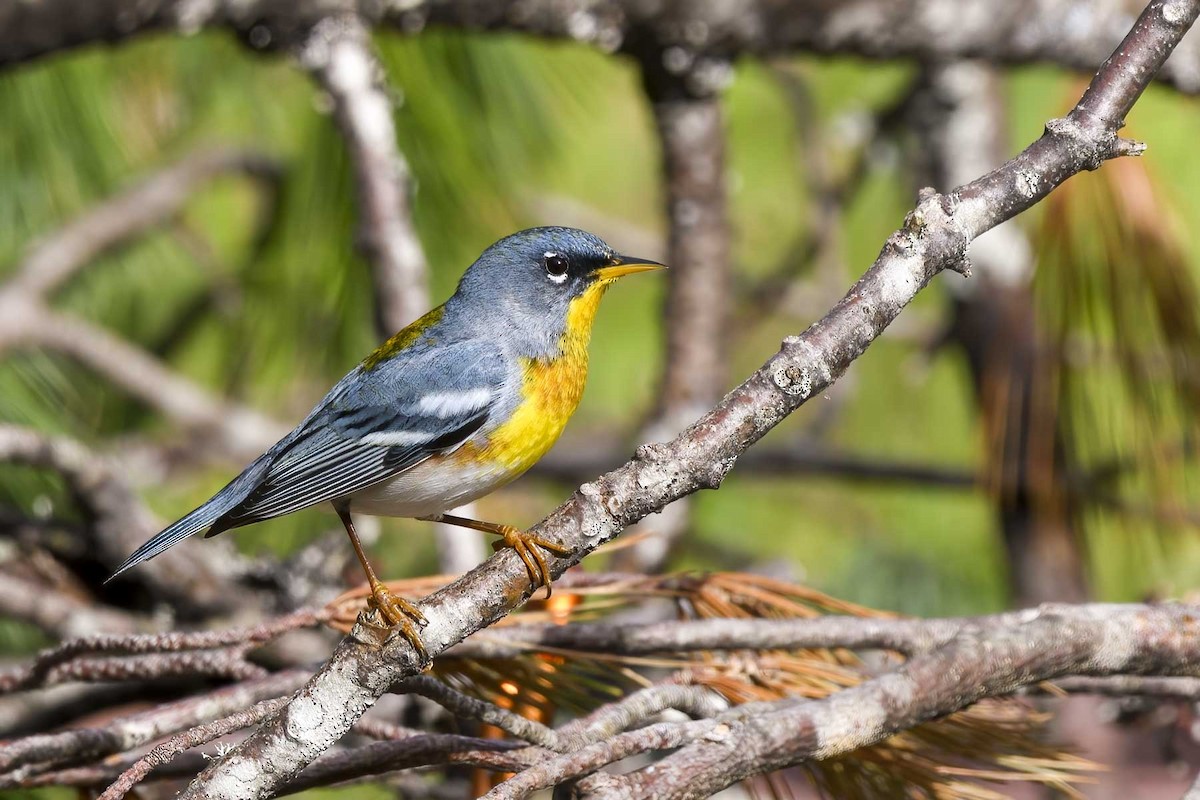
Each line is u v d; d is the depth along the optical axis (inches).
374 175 396.5
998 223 227.0
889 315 220.7
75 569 394.9
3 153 464.1
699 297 464.4
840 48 440.1
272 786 215.8
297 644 376.2
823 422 571.2
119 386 521.3
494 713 224.7
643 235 622.8
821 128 596.7
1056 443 410.0
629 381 605.6
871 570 535.5
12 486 408.8
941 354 580.1
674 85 450.6
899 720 239.9
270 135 495.2
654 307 612.4
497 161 485.4
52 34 383.9
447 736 234.2
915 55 442.0
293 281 510.3
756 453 532.1
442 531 398.0
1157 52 227.8
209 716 264.2
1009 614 266.4
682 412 463.2
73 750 254.7
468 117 477.1
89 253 520.1
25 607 366.9
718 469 216.1
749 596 292.5
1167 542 416.5
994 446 414.3
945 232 221.6
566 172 586.2
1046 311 365.7
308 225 490.9
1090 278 361.1
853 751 257.4
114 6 382.0
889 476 525.7
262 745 214.8
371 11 406.6
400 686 221.9
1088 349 384.2
